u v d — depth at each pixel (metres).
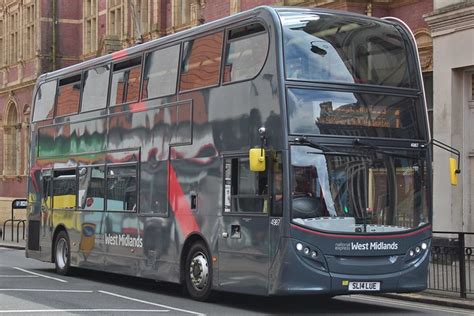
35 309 13.70
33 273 21.36
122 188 17.72
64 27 49.38
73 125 20.22
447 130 22.06
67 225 20.33
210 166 14.72
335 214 12.93
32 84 49.16
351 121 13.28
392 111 13.70
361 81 13.52
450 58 21.94
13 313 13.12
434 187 22.41
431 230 13.76
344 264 12.95
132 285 18.42
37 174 22.20
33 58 49.78
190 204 15.26
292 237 12.68
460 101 22.14
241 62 14.13
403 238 13.39
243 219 13.72
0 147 53.69
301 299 16.12
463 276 15.75
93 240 18.91
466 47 21.45
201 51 15.40
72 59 49.53
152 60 17.05
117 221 17.84
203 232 14.82
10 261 25.94
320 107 13.10
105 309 13.82
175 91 16.02
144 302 15.01
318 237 12.78
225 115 14.41
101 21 45.75
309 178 12.84
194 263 15.18
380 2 24.62
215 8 33.88
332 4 24.98
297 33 13.29
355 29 13.79
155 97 16.69
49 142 21.58
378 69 13.76
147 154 16.80
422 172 13.78
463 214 22.06
